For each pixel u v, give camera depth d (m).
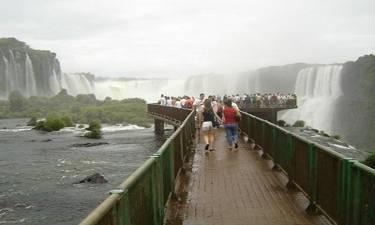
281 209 8.02
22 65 119.31
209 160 13.78
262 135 14.84
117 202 3.98
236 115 16.03
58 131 54.19
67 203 18.91
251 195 9.12
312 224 7.13
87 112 77.44
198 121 22.62
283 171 10.80
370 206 5.12
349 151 31.17
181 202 8.66
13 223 16.25
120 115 74.31
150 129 61.41
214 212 7.93
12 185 22.44
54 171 26.45
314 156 7.71
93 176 23.44
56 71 135.25
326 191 6.99
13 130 55.78
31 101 100.75
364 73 74.62
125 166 28.42
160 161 7.07
